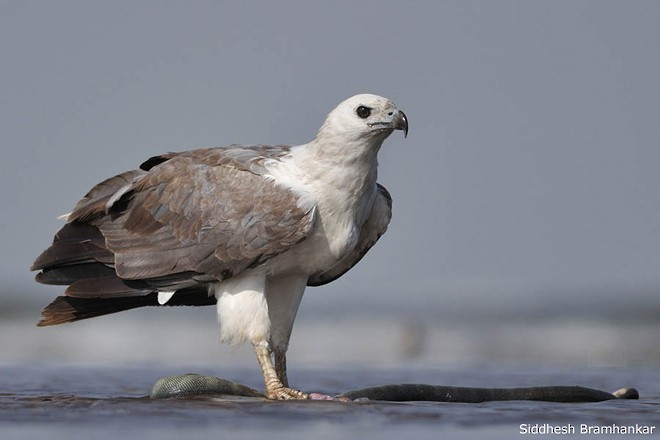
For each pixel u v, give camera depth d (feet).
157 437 35.76
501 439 36.70
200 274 46.14
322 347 97.40
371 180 46.01
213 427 37.52
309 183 45.68
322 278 50.21
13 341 99.35
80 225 47.96
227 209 45.75
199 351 89.92
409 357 84.99
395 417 39.91
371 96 45.14
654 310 116.16
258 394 45.93
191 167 47.14
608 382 57.77
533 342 98.58
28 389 51.26
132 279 46.70
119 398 45.09
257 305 46.01
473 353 89.20
